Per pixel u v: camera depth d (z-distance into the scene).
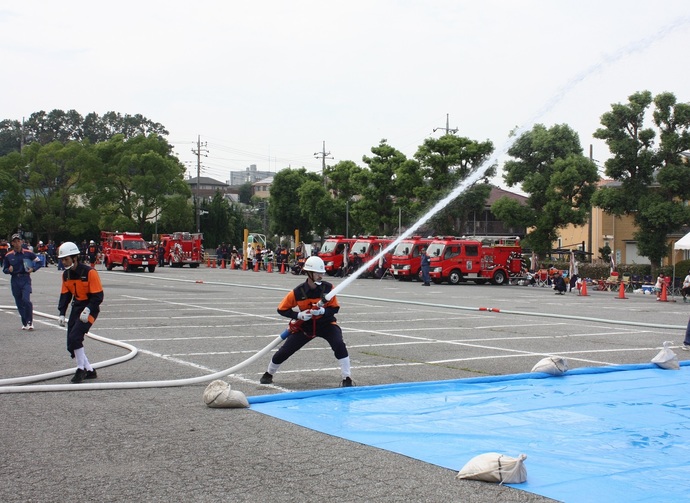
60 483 5.21
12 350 11.93
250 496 4.97
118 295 25.36
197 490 5.09
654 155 38.16
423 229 49.66
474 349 12.99
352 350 12.59
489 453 5.61
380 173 52.78
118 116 113.25
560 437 6.70
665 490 5.22
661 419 7.50
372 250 47.31
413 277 44.47
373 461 5.87
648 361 11.91
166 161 66.25
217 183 142.12
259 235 79.31
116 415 7.38
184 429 6.84
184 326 15.81
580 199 45.94
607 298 31.39
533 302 27.03
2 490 5.04
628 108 38.16
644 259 53.31
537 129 47.38
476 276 41.72
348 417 7.41
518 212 46.88
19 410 7.56
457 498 5.00
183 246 59.59
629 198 38.84
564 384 9.47
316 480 5.35
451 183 47.44
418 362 11.34
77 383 9.00
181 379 9.44
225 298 24.53
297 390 8.95
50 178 67.25
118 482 5.25
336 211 61.84
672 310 24.48
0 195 63.12
